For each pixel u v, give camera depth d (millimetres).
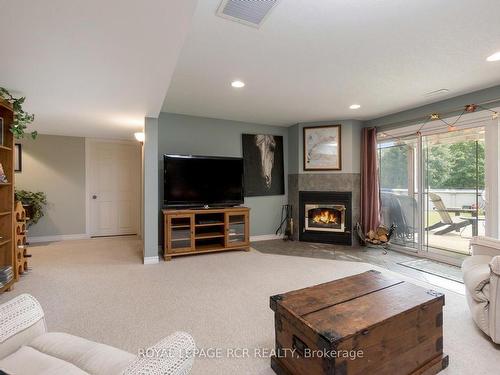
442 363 1580
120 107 3082
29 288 2732
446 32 2049
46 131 4582
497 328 1758
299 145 5027
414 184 4098
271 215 5223
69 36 1611
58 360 1017
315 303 1511
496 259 1780
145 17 1438
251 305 2385
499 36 2107
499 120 3123
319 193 4883
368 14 1831
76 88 2459
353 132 4699
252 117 4621
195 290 2707
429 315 1531
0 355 1068
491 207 3209
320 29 2006
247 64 2594
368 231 4574
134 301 2451
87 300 2463
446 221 3711
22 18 1423
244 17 1858
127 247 4473
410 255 4059
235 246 4211
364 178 4641
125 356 1057
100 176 5332
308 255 4043
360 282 1806
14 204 3014
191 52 2355
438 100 3680
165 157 3994
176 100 3699
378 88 3229
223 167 4348
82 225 5164
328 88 3234
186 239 3900
